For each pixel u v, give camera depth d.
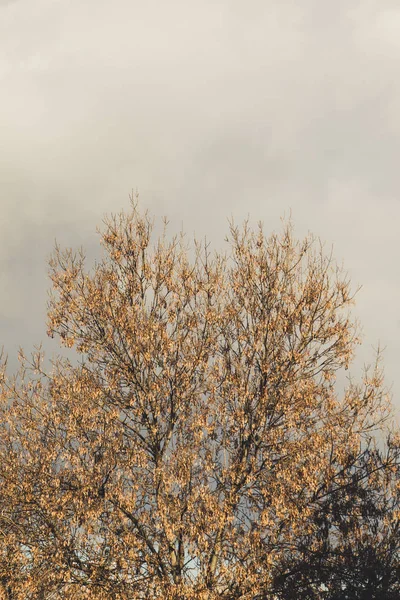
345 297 42.88
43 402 41.12
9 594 37.09
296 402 40.34
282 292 43.84
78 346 43.25
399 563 38.44
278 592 37.59
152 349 42.69
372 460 40.06
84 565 37.50
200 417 39.69
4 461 39.75
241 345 42.91
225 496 38.22
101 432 40.50
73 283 44.53
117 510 37.19
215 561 37.06
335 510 38.88
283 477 38.47
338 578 38.38
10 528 38.75
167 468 38.38
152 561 37.34
